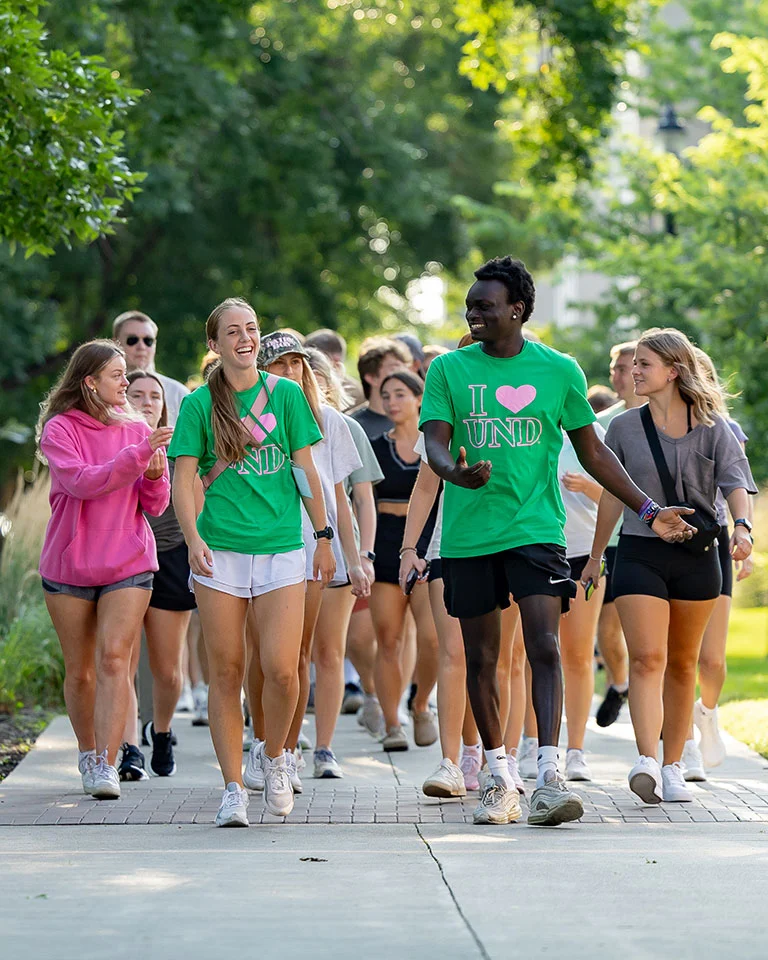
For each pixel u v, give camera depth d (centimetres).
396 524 2348
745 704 2941
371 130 7200
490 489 1628
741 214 4797
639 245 5712
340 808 1819
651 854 1468
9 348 6391
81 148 2689
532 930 1148
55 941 1122
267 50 6962
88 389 1930
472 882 1328
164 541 2127
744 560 1864
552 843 1550
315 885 1319
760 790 1970
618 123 5516
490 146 8794
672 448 1842
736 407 4675
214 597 1648
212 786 2030
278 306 7538
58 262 6881
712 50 6581
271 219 7412
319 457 1986
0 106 2620
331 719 2142
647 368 1844
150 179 5888
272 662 1661
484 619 1670
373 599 2377
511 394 1627
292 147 6894
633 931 1145
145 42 4922
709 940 1115
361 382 2458
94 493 1841
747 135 4772
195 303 7306
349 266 7862
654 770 1812
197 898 1267
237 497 1655
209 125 5609
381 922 1177
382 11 7844
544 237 6756
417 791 1973
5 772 2267
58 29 4481
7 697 3031
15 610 3322
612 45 5069
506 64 5241
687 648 1875
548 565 1617
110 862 1440
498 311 1623
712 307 4831
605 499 1869
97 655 1903
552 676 1630
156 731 2161
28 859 1460
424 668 2406
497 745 1708
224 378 1658
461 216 8106
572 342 6562
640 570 1834
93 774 1897
